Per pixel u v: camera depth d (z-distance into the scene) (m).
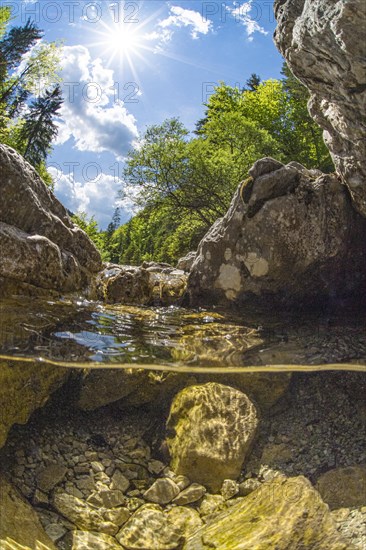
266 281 5.78
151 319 5.21
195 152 28.55
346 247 5.82
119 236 57.09
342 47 4.02
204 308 5.89
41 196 5.54
